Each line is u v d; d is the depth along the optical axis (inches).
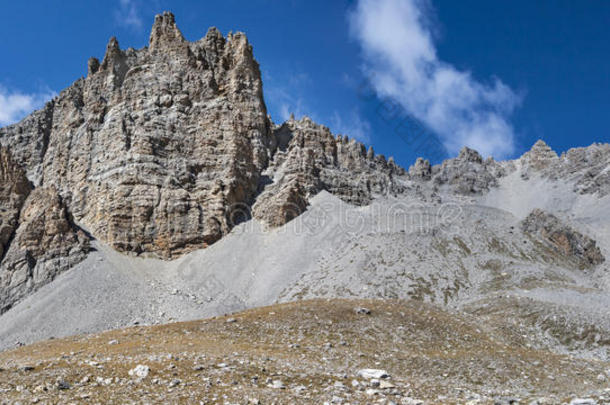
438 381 1417.3
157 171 5516.7
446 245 4901.6
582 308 2908.5
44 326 3464.6
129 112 6038.4
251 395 1010.7
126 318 3656.5
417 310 2600.9
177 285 4392.2
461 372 1525.6
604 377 1513.3
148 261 4918.8
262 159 6451.8
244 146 6235.2
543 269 4439.0
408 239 4857.3
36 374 1096.8
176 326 2201.0
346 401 1020.5
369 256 4451.3
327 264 4475.9
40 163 6432.1
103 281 4205.2
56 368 1171.3
